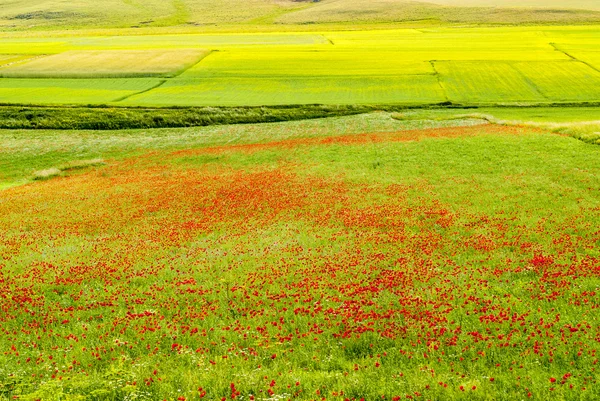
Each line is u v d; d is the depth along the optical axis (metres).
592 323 13.51
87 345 14.03
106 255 22.48
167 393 11.06
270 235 24.20
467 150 38.53
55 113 71.00
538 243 20.48
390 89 82.19
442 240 21.67
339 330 14.31
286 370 11.90
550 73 87.88
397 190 30.39
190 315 15.68
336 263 19.64
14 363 12.89
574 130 42.34
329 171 36.50
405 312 14.93
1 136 63.75
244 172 39.38
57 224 28.72
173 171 42.88
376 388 10.89
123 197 34.09
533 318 14.10
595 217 22.94
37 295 18.19
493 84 82.88
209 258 21.20
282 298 16.81
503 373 11.39
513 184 29.47
